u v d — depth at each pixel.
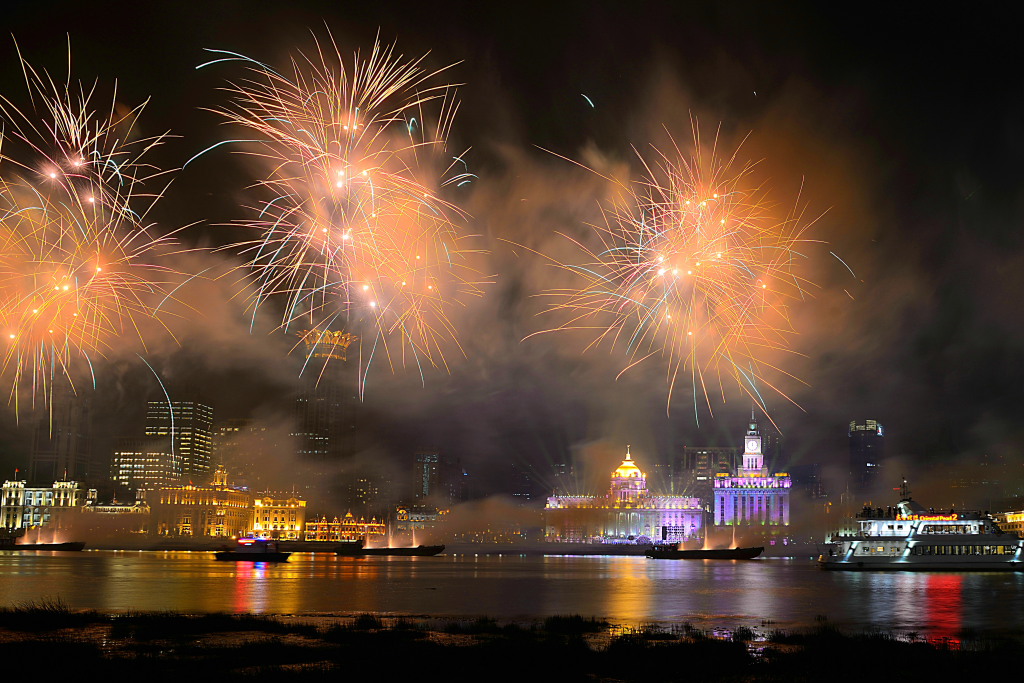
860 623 81.00
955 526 190.00
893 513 196.25
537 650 55.59
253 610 87.75
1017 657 55.62
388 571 192.38
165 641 58.97
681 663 52.50
